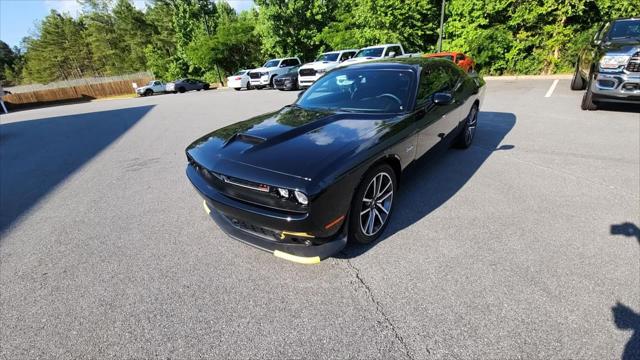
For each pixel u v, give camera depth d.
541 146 4.66
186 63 36.28
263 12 26.12
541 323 1.79
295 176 1.96
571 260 2.27
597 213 2.85
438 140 3.49
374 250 2.52
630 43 5.65
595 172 3.68
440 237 2.63
